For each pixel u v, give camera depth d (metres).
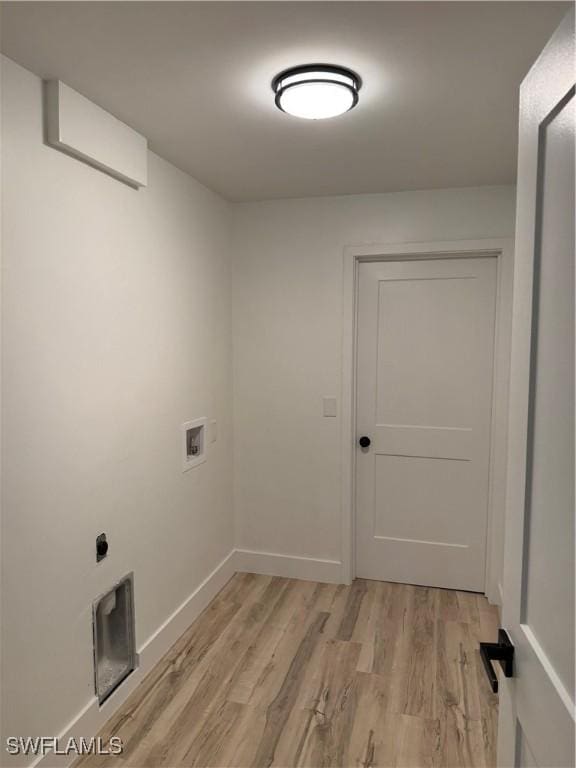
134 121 2.08
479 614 2.97
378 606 3.06
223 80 1.75
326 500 3.34
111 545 2.16
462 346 3.15
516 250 1.09
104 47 1.54
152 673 2.44
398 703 2.24
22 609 1.70
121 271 2.20
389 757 1.95
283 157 2.49
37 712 1.77
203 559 3.05
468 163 2.57
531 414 0.97
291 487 3.40
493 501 3.09
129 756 1.95
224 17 1.39
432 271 3.16
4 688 1.63
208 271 3.03
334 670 2.46
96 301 2.04
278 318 3.32
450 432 3.21
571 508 0.77
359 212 3.13
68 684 1.92
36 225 1.72
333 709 2.20
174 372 2.67
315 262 3.22
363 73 1.69
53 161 1.79
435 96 1.85
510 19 1.40
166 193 2.55
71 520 1.92
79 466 1.96
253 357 3.38
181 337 2.73
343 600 3.14
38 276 1.74
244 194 3.13
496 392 3.05
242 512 3.48
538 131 0.94
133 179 2.17
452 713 2.18
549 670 0.86
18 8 1.35
